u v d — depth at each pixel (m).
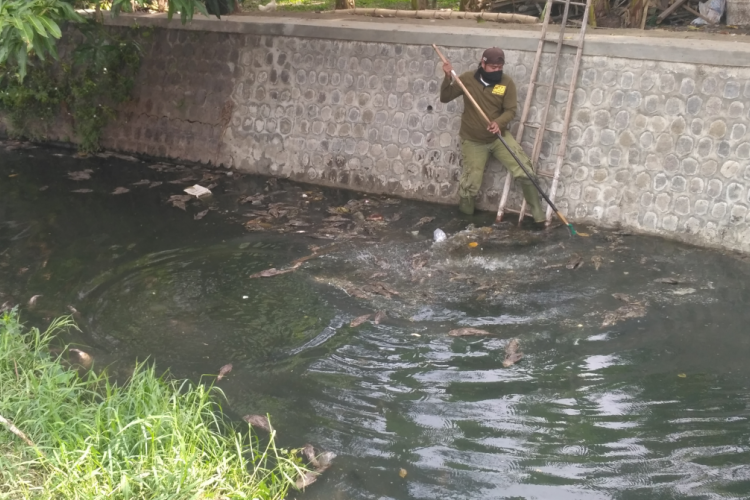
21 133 11.26
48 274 6.75
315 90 9.21
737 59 6.93
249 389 5.02
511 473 4.18
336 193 9.01
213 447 4.15
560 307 6.09
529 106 7.89
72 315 5.98
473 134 7.85
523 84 7.98
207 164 10.07
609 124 7.63
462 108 8.30
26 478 3.73
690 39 7.71
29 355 4.86
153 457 3.79
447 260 7.02
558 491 4.03
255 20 9.68
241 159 9.82
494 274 6.73
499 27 9.07
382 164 8.88
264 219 8.14
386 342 5.59
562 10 10.30
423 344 5.55
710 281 6.49
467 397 4.91
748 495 3.95
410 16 10.16
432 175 8.60
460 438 4.49
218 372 5.21
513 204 8.22
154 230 7.81
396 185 8.83
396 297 6.30
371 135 8.91
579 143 7.80
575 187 7.89
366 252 7.22
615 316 5.91
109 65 10.36
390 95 8.72
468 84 7.71
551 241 7.46
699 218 7.30
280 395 4.95
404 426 4.61
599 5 10.20
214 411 4.75
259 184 9.34
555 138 7.89
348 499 3.98
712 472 4.14
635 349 5.45
